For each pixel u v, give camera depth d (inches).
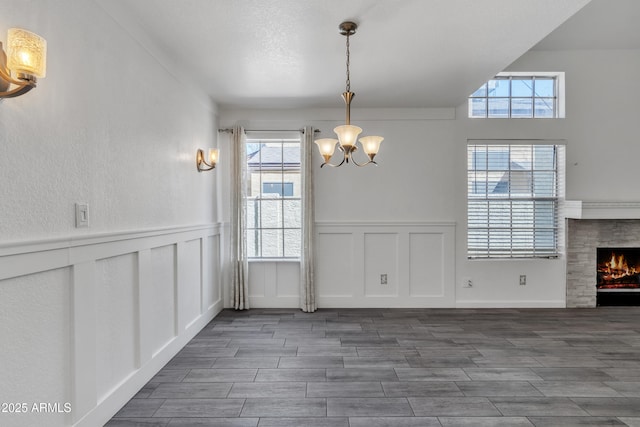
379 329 149.3
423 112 182.4
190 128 140.8
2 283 57.4
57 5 69.1
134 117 98.3
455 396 95.3
